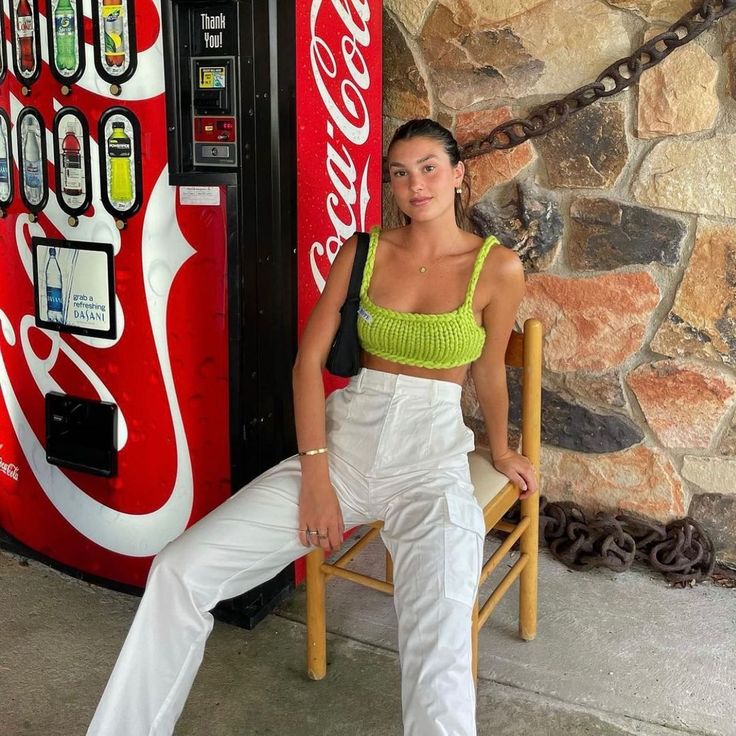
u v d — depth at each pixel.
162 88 1.96
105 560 2.37
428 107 2.56
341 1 2.22
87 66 2.03
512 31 2.40
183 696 1.62
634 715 1.92
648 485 2.54
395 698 1.97
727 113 2.23
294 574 2.38
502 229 2.54
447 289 1.74
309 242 2.21
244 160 1.95
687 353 2.41
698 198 2.30
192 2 1.89
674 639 2.18
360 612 2.29
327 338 1.79
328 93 2.21
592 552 2.50
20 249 2.27
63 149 2.11
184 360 2.11
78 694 1.98
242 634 2.20
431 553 1.56
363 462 1.72
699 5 2.19
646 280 2.41
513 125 2.44
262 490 1.74
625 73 2.30
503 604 2.33
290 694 1.98
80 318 2.20
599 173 2.40
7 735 1.84
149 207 2.04
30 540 2.51
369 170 2.51
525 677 2.04
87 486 2.33
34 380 2.34
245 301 2.02
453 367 1.75
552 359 2.57
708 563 2.45
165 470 2.21
